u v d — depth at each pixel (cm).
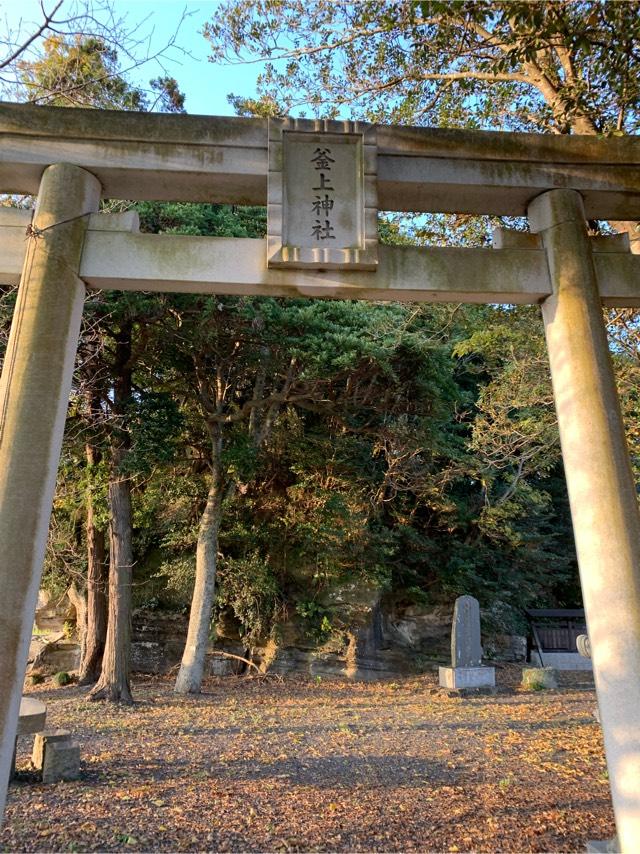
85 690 1259
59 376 416
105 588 1382
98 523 1332
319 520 1538
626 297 477
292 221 452
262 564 1510
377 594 1569
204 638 1294
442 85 796
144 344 1176
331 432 1555
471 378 1928
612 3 530
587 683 1512
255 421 1445
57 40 461
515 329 1052
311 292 463
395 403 1338
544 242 479
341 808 548
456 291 461
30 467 394
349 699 1260
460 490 1883
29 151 453
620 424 436
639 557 406
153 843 467
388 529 1667
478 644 1415
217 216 1127
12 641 372
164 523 1513
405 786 620
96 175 464
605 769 682
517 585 1827
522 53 570
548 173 486
